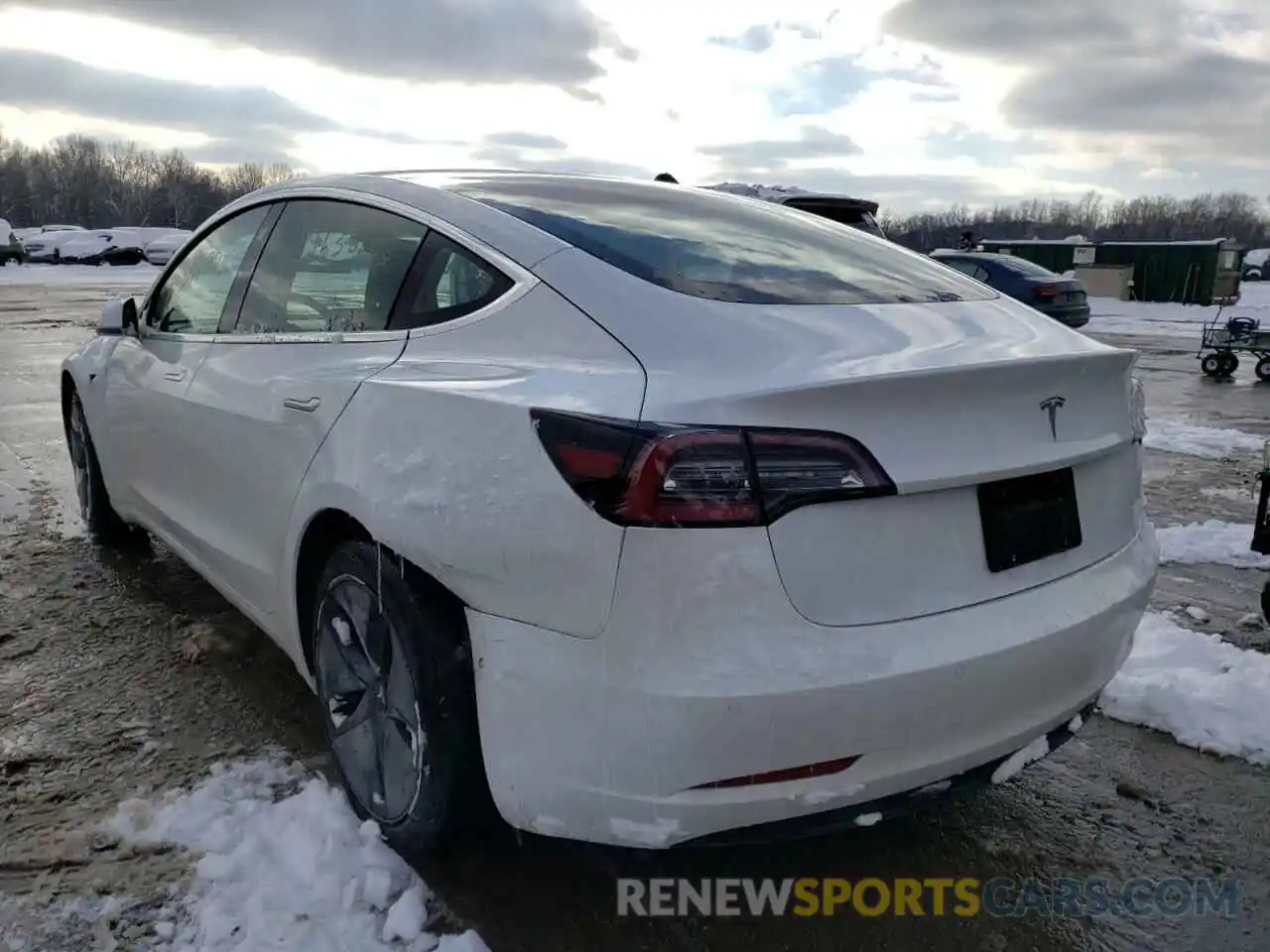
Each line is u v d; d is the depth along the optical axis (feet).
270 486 9.36
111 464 14.25
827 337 7.18
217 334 11.37
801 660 6.16
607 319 7.31
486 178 10.00
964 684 6.61
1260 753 10.30
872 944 7.64
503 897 7.89
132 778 9.39
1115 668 8.02
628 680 6.22
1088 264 97.55
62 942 7.31
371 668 8.16
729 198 10.87
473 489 6.89
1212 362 41.91
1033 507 7.24
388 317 8.86
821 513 6.25
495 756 6.90
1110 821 9.23
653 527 6.10
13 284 102.42
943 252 53.42
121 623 12.89
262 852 8.29
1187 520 19.10
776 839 6.59
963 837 8.97
